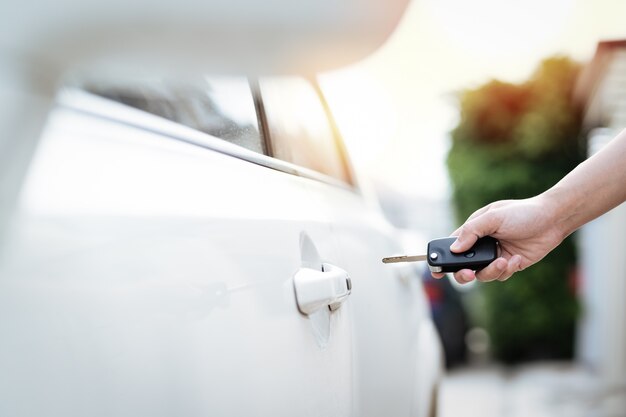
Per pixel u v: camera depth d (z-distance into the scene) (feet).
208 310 3.44
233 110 5.01
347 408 5.42
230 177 4.19
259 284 4.01
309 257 5.01
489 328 30.94
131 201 3.09
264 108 5.83
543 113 32.19
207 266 3.51
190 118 4.14
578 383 24.39
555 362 29.53
